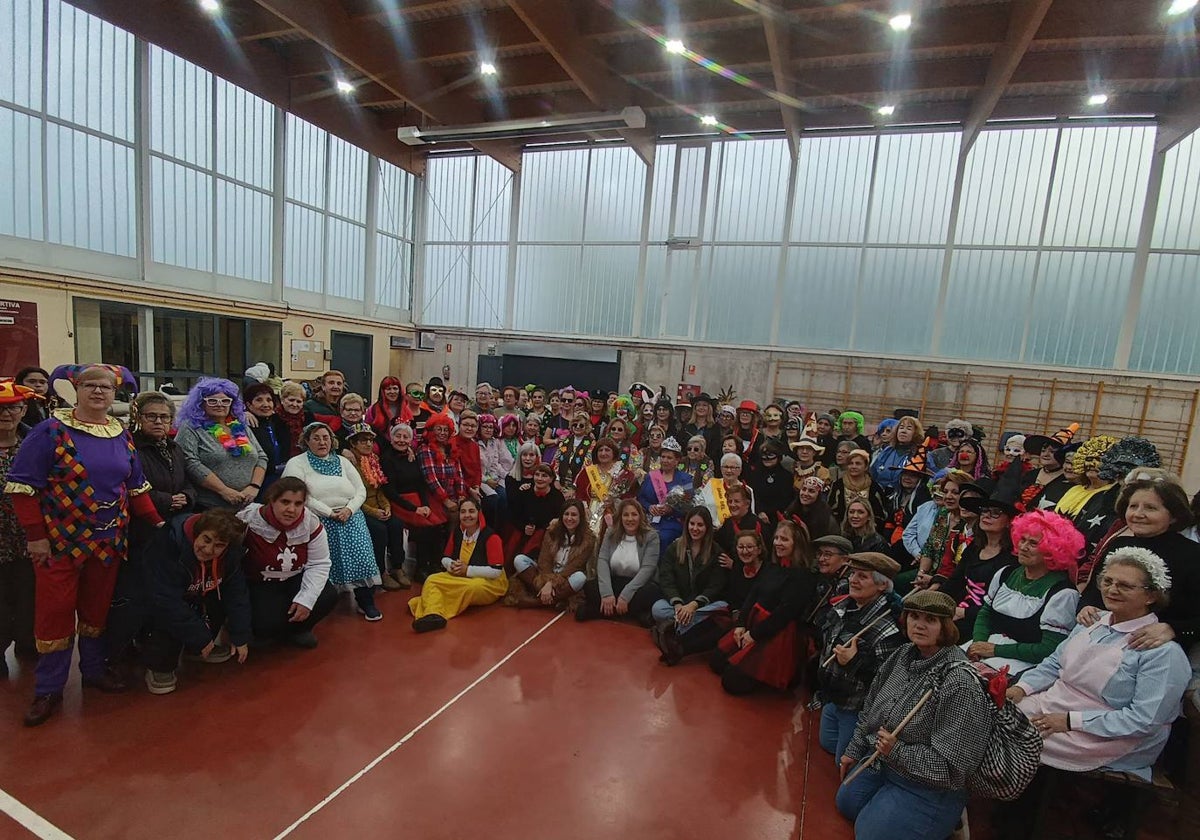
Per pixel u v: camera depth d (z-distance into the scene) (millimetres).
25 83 6969
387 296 13008
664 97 9578
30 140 7051
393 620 3846
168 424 3047
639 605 3949
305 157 10898
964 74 8305
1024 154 9633
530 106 10609
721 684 3271
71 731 2502
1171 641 1968
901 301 10344
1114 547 2385
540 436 6148
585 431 5527
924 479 4270
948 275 10062
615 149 11812
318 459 3840
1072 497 3326
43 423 2480
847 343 10672
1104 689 2041
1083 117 9172
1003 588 2654
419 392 6426
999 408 9805
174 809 2107
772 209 10961
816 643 3355
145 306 8188
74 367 3459
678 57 8555
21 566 2809
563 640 3695
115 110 7898
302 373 10789
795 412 6926
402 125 11625
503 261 12852
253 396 3926
